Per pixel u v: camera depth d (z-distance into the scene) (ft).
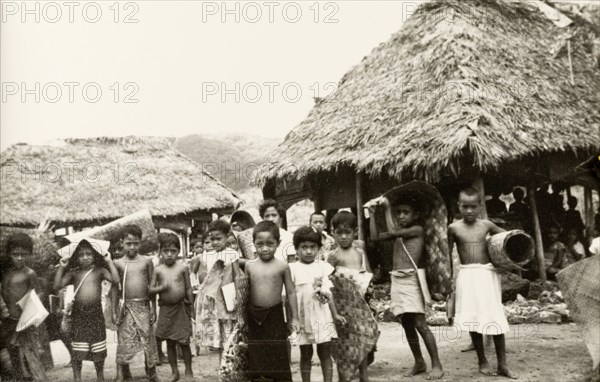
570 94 34.73
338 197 38.32
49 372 19.17
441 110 30.73
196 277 23.04
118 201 41.24
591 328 15.29
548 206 36.96
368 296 17.67
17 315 17.15
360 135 33.65
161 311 17.51
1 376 17.15
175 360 17.54
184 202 42.52
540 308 25.61
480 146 27.48
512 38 37.09
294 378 17.07
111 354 22.52
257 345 15.21
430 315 25.55
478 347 16.47
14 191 39.93
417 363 16.63
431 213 16.88
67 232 40.93
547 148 29.60
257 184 37.91
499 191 37.37
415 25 38.06
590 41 39.96
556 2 42.29
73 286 17.52
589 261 15.55
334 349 15.74
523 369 16.56
